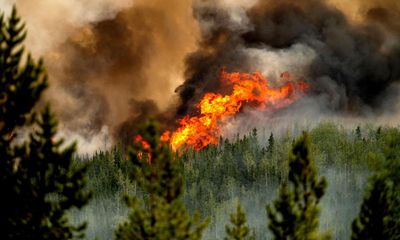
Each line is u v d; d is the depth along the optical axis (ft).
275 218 412.57
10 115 258.57
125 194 367.86
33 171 263.49
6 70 258.37
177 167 376.68
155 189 369.09
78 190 269.64
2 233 260.21
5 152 261.03
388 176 509.35
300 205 410.31
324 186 406.00
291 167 412.77
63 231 269.64
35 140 263.29
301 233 406.62
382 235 443.32
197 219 383.86
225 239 454.40
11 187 259.80
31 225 263.90
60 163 267.18
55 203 268.62
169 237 366.02
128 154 366.43
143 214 364.58
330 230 423.64
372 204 445.78
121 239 367.45
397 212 482.69
